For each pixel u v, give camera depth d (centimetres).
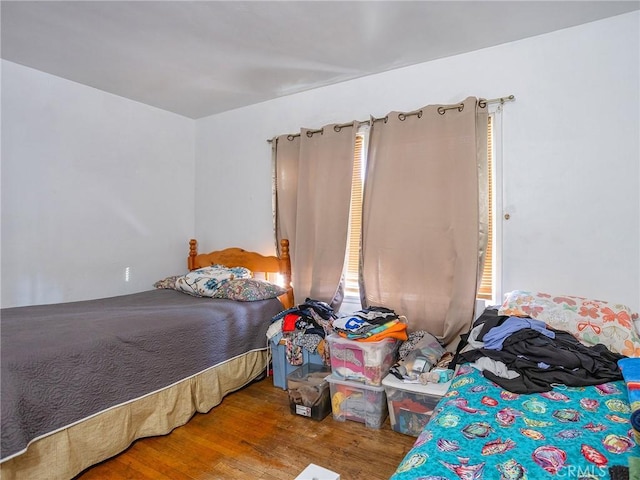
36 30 220
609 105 213
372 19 212
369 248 277
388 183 270
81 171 299
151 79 292
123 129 329
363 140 294
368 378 220
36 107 272
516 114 238
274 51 249
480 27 222
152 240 354
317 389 231
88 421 181
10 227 259
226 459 191
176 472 181
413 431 209
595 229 217
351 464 185
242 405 252
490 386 155
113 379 193
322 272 300
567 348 173
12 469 150
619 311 196
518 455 104
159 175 361
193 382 235
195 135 394
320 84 306
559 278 226
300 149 313
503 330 185
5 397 148
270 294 302
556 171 227
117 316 230
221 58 258
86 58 256
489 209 247
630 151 209
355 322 230
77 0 191
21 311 243
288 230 327
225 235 376
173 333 225
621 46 210
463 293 241
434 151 254
